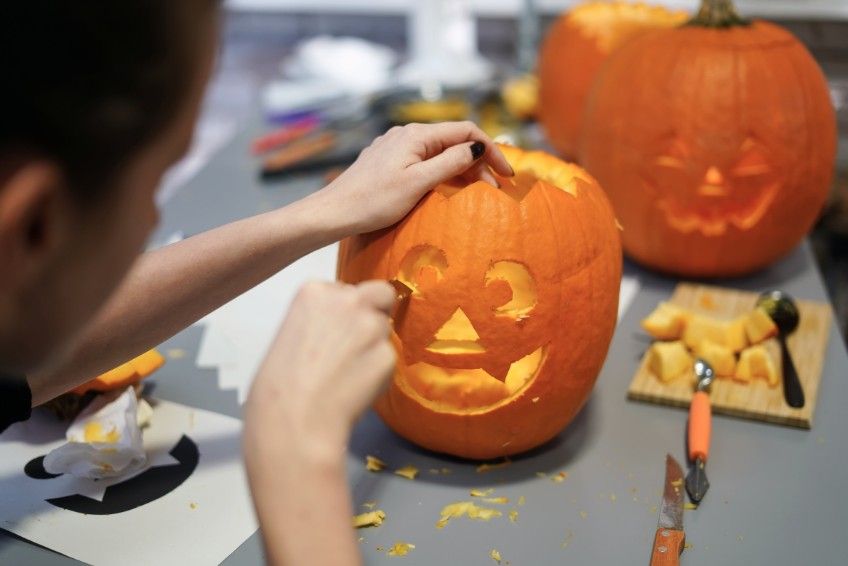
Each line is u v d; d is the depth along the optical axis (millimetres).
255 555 715
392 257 782
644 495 780
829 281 1610
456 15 1873
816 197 1125
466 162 809
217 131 1984
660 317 973
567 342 785
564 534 732
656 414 900
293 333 570
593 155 1162
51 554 721
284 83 1933
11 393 691
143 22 362
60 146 360
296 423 539
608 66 1172
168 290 787
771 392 904
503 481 805
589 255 791
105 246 402
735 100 1061
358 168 815
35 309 397
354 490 795
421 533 737
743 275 1187
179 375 974
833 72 1869
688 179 1083
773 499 773
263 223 804
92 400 873
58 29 344
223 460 832
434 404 802
